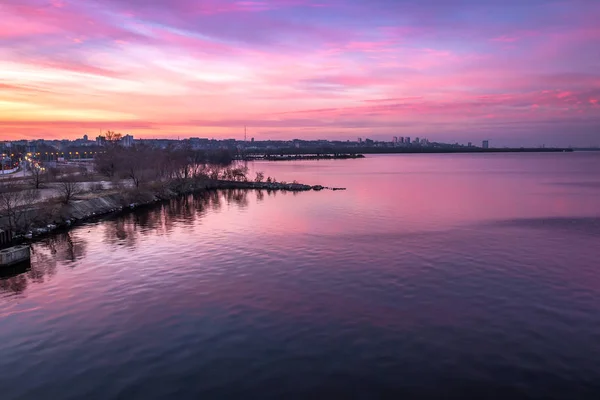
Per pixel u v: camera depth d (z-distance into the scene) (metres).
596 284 52.00
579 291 49.66
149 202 128.75
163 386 31.33
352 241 74.25
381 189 162.38
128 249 69.56
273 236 79.00
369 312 43.94
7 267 59.06
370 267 58.91
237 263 61.03
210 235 80.38
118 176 157.50
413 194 145.25
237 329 40.25
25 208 85.94
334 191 157.88
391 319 42.31
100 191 126.19
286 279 54.03
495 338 38.41
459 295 48.44
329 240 75.19
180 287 51.31
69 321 42.19
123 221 96.19
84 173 173.88
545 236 78.19
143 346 37.16
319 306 45.47
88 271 57.72
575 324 41.16
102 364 34.31
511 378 32.19
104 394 30.38
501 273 56.19
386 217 99.38
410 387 31.12
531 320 42.06
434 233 80.81
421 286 51.31
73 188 115.19
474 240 74.81
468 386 31.25
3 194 91.75
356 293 49.12
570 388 30.94
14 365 34.22
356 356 35.34
